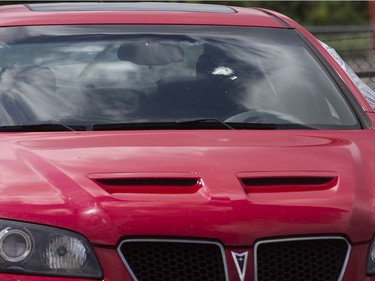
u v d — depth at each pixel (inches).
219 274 369.4
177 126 461.7
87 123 456.4
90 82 482.9
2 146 423.8
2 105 464.1
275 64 512.4
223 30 530.6
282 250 375.9
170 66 499.2
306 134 458.3
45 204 374.6
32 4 564.4
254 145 428.8
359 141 450.6
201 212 372.5
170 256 369.1
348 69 596.4
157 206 373.1
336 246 381.7
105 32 513.3
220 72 500.4
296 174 399.5
